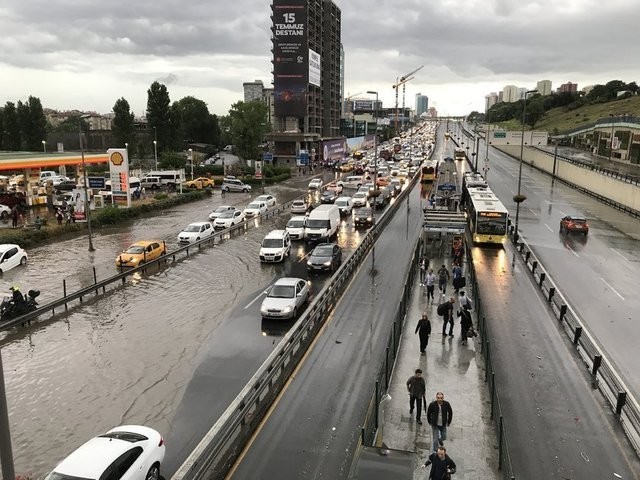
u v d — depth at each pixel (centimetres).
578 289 2752
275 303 2266
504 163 11481
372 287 2712
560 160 8469
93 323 2244
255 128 10662
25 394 1620
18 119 10525
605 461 1245
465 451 1260
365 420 1262
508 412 1453
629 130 8856
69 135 14788
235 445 1288
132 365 1822
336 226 4356
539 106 17338
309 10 11612
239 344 2005
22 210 5369
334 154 12000
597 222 4938
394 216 5150
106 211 4969
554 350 1900
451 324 1964
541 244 3934
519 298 2539
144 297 2622
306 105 11212
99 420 1470
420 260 2972
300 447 1287
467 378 1648
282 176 9156
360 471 912
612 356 1898
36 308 2359
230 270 3172
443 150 16300
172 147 11150
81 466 1044
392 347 1719
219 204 6359
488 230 3778
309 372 1703
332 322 2181
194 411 1512
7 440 741
